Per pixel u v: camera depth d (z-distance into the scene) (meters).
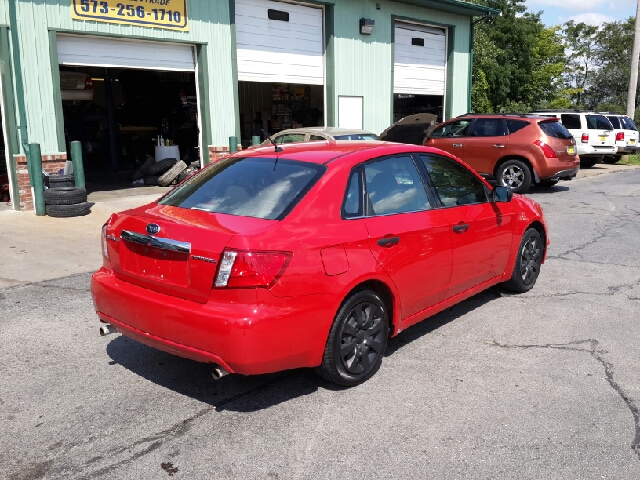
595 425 3.54
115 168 17.64
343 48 16.11
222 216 3.80
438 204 4.75
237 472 3.07
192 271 3.51
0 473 3.05
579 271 7.02
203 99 13.02
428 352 4.64
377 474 3.05
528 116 13.19
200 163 13.45
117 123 17.83
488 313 5.54
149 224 3.72
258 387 4.07
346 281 3.77
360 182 4.14
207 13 12.72
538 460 3.17
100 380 4.14
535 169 12.89
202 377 4.22
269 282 3.40
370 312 4.07
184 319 3.50
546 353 4.61
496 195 5.33
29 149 9.39
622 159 23.02
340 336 3.84
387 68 17.61
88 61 11.11
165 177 13.45
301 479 3.01
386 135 15.16
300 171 4.07
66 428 3.50
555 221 10.37
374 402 3.83
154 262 3.73
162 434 3.44
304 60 15.45
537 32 35.41
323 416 3.65
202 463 3.15
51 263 7.02
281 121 19.16
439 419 3.61
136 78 16.97
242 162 4.45
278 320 3.43
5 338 4.85
